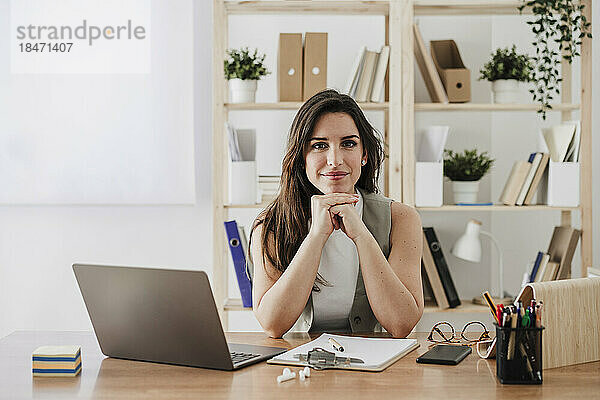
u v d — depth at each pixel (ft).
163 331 4.97
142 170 10.60
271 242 6.64
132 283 4.97
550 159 9.74
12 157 10.55
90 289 5.18
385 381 4.55
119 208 10.87
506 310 4.56
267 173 10.84
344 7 10.03
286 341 5.94
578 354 5.06
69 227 10.85
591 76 9.61
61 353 4.78
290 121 10.81
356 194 6.86
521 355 4.47
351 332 6.55
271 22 10.81
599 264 10.58
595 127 10.65
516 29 10.64
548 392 4.30
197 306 4.75
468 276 10.69
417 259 6.70
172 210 10.88
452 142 10.69
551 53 9.53
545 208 9.70
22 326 10.87
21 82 10.52
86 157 10.58
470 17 10.64
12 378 4.74
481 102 10.67
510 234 10.74
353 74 9.71
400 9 9.67
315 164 6.31
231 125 9.75
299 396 4.23
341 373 4.76
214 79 9.65
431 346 5.63
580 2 9.66
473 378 4.62
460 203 10.08
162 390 4.40
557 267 9.73
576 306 5.04
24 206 10.82
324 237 6.17
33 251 10.84
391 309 6.15
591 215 9.64
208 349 4.85
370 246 6.20
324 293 6.65
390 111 9.71
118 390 4.42
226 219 10.01
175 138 10.58
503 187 10.73
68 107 10.55
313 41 9.75
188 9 10.52
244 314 10.90
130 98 10.55
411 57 9.67
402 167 9.70
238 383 4.53
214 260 9.70
